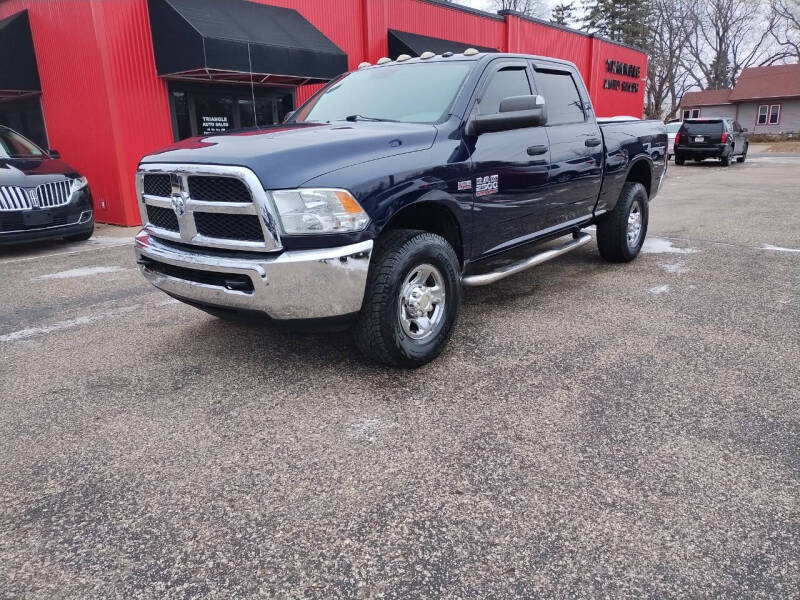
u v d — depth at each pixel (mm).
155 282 3580
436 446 2688
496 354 3744
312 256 2918
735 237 7480
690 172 19094
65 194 8047
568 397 3131
